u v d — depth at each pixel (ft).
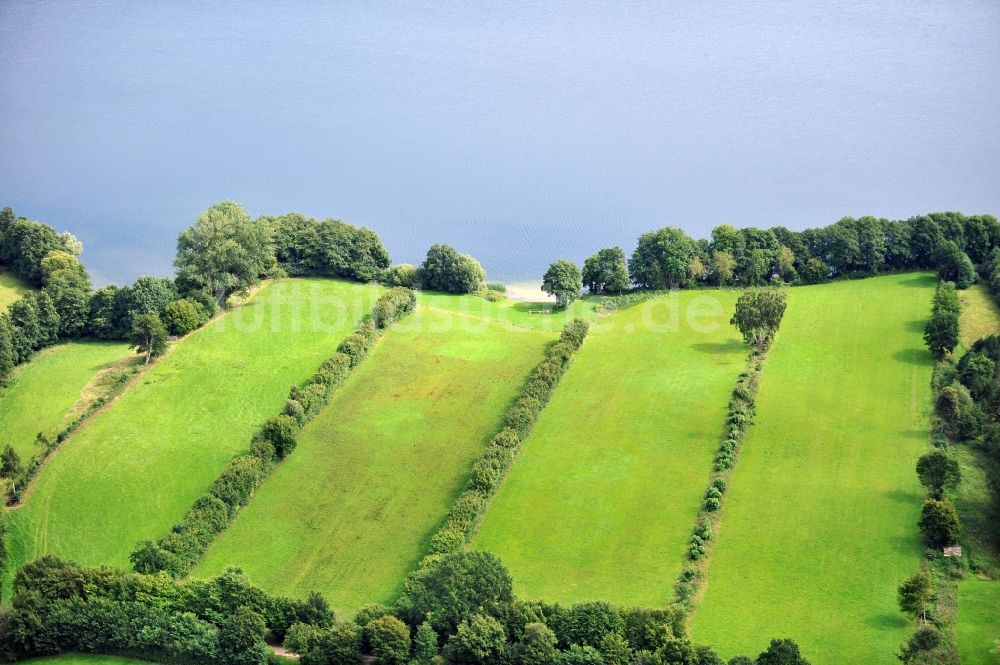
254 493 528.22
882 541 465.06
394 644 403.75
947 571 442.91
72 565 457.68
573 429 565.53
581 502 508.53
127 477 540.93
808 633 418.10
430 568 437.99
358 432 572.92
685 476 520.83
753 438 546.67
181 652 416.46
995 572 440.04
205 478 538.47
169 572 460.55
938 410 549.95
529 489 520.42
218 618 428.15
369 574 472.85
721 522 487.20
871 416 556.92
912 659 388.98
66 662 420.77
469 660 398.01
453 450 554.46
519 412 564.30
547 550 478.59
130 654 424.05
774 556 463.01
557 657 393.50
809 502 495.00
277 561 483.51
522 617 410.93
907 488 497.05
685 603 436.35
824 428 550.36
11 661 423.64
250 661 411.54
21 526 510.58
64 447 563.89
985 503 479.41
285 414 571.69
